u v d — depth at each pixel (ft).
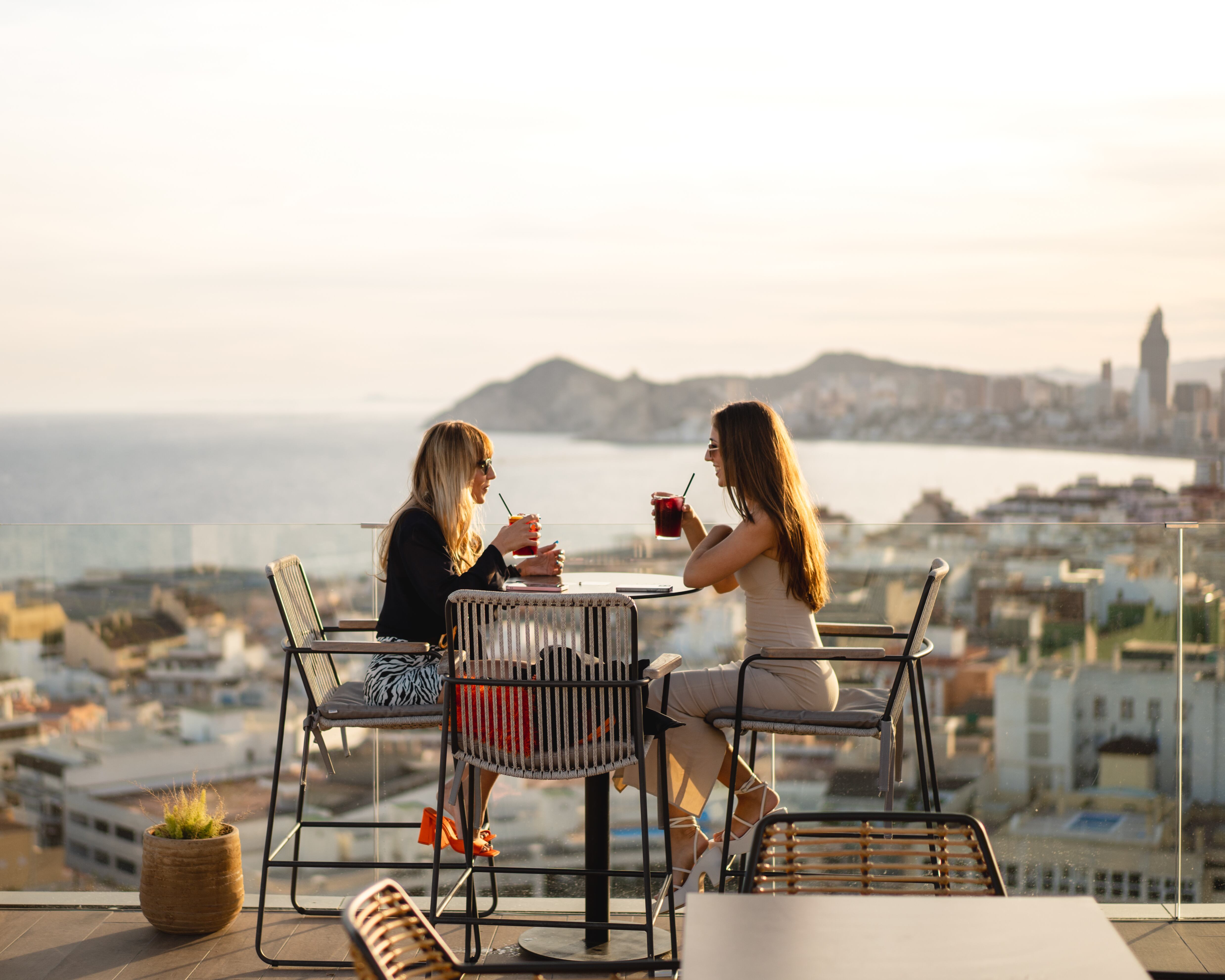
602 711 8.64
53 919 10.98
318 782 12.39
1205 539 11.80
